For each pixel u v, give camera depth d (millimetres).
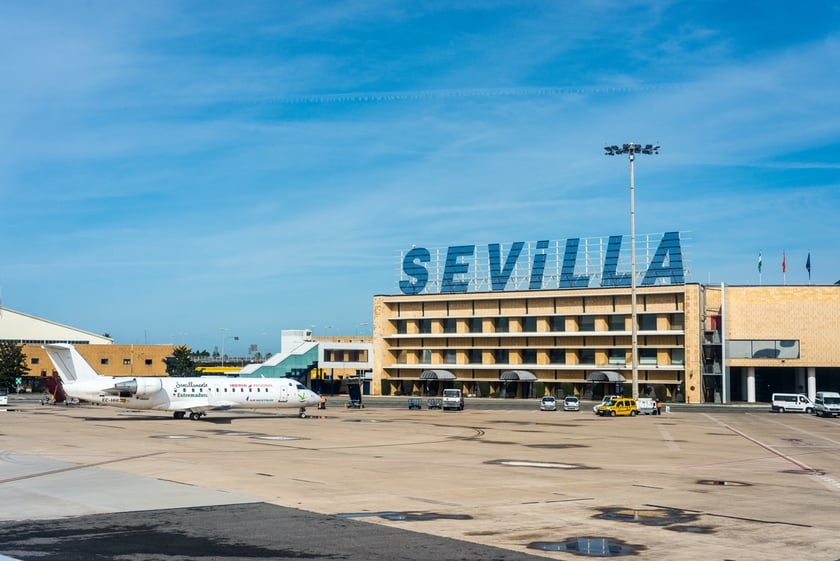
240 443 50625
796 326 126250
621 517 24734
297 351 156750
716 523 23859
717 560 19156
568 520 24109
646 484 32812
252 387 80250
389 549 19828
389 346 154000
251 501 26891
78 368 76562
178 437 54938
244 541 20578
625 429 69938
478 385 144375
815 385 127125
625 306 130875
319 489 29922
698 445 53875
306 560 18609
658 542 21109
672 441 57000
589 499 28359
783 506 27188
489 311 143750
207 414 87562
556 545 20609
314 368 160750
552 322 139000
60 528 22125
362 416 87312
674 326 127750
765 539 21578
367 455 43844
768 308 127375
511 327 141500
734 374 136000
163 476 33125
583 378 135125
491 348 142750
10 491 28672
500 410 105375
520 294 140000
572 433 64125
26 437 53438
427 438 57281
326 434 59938
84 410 96000
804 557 19500
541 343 138750
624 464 41000
